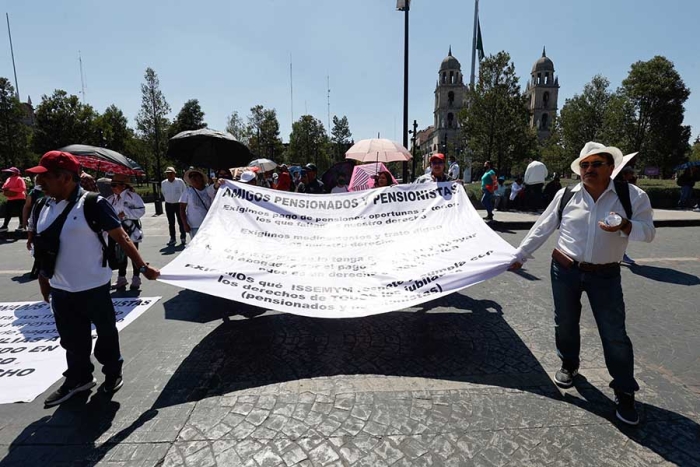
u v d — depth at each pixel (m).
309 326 4.32
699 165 16.06
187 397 3.00
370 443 2.48
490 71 20.33
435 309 4.82
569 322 2.98
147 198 24.95
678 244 9.03
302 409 2.83
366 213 4.99
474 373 3.31
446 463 2.30
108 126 29.66
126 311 4.82
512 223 11.92
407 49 13.02
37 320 4.54
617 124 29.36
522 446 2.44
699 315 4.65
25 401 2.96
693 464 2.28
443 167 5.33
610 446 2.43
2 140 29.27
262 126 42.75
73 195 2.80
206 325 4.38
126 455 2.38
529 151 21.11
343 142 60.78
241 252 4.23
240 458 2.36
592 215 2.71
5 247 9.62
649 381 3.20
